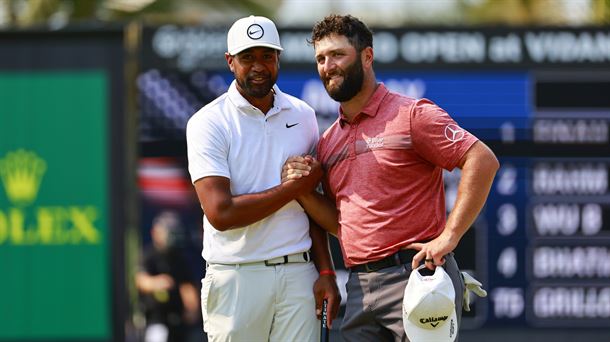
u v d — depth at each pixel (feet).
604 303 112.98
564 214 112.78
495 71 112.27
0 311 113.80
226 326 74.08
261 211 71.56
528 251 112.78
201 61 112.27
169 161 112.27
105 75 113.29
